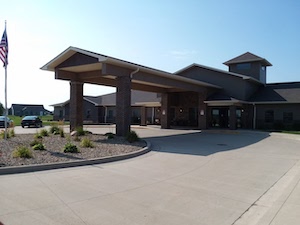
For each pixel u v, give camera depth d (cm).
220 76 2922
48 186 623
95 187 628
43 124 3766
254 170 866
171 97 2997
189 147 1391
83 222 436
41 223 425
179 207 516
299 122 2591
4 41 1359
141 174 771
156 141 1650
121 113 1611
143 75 1816
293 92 2789
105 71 1479
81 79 1862
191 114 3059
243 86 2788
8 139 1405
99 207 503
